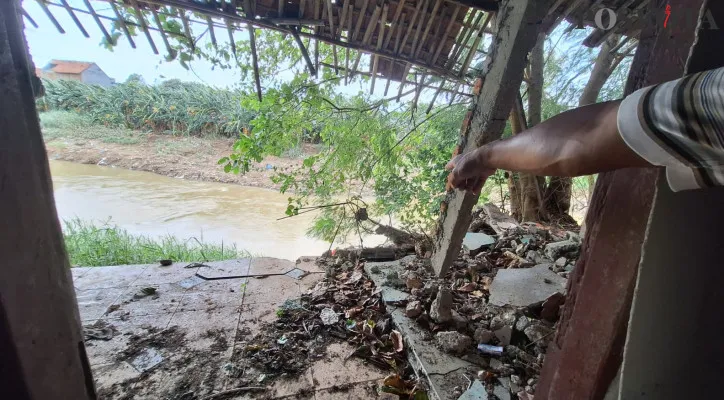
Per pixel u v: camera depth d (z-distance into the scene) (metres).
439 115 4.86
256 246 5.60
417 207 4.75
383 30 2.33
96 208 6.79
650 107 0.47
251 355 2.20
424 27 2.38
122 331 2.39
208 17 2.27
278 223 6.56
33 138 0.59
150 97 12.02
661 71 0.75
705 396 0.54
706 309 0.52
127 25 2.22
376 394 1.95
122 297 2.78
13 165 0.55
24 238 0.57
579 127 0.58
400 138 4.77
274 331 2.42
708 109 0.42
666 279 0.55
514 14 1.73
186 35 2.36
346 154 4.23
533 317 2.38
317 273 3.21
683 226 0.53
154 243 4.54
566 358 1.02
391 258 3.40
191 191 8.09
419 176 4.88
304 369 2.11
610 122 0.53
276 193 8.19
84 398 0.72
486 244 3.47
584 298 0.95
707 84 0.43
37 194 0.59
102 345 2.26
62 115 11.91
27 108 0.57
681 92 0.45
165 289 2.91
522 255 3.26
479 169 0.88
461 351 2.05
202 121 11.71
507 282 2.71
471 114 2.12
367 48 2.42
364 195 6.62
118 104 12.09
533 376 1.88
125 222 6.23
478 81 2.08
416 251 3.39
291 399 1.91
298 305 2.70
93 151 10.08
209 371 2.08
